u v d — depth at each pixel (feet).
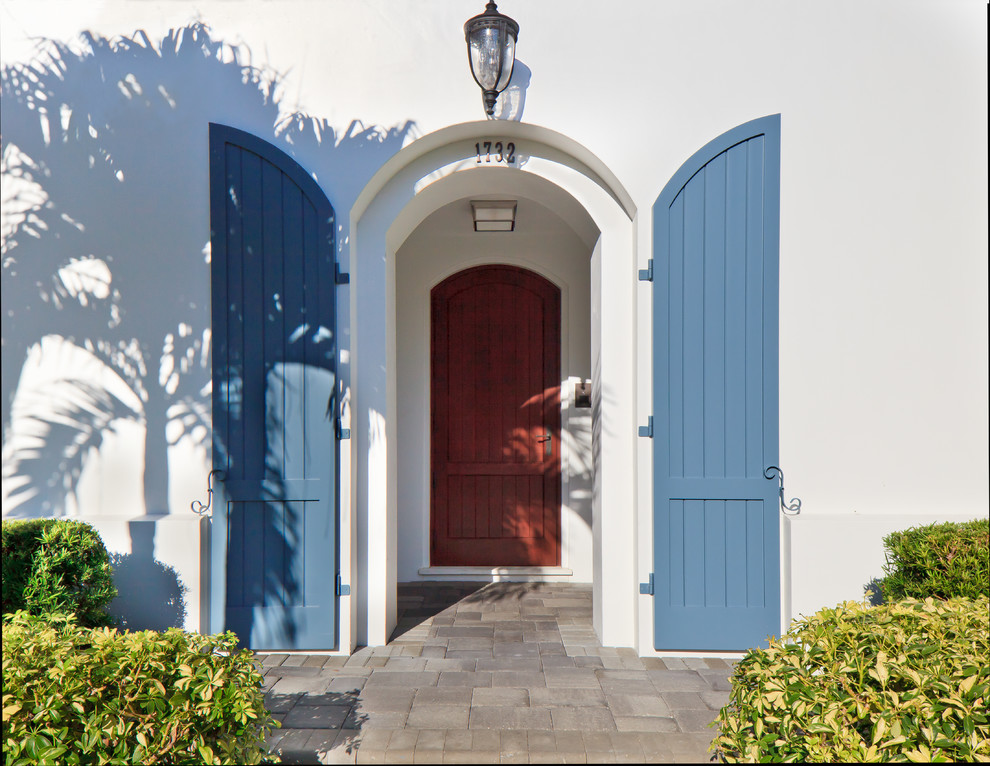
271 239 14.30
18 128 14.84
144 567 13.92
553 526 20.44
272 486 14.15
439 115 14.21
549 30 14.16
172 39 14.65
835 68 14.05
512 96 14.14
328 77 14.38
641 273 14.12
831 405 13.99
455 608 17.13
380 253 14.94
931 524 12.92
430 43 14.28
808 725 6.77
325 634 13.96
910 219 14.05
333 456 14.12
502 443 20.54
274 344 14.28
